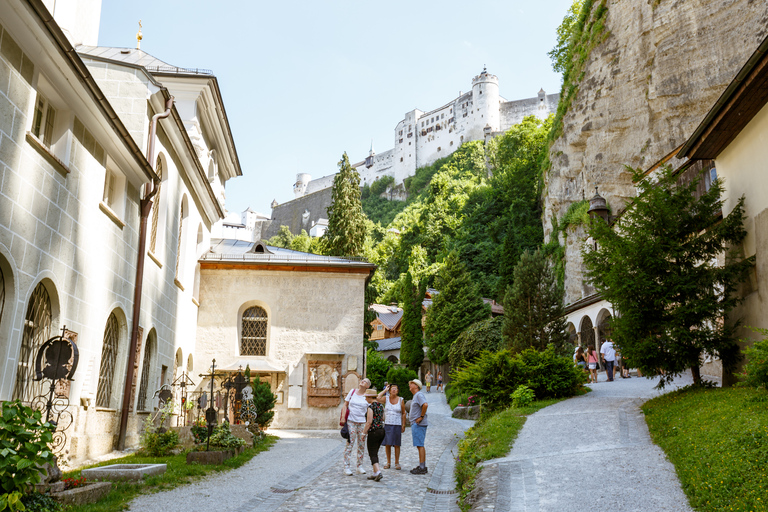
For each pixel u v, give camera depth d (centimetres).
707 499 646
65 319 1135
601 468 866
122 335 1478
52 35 958
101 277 1313
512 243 5878
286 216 16150
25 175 974
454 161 12494
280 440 1841
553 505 716
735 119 1273
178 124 1759
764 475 626
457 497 902
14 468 583
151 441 1319
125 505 782
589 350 2325
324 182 17000
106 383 1416
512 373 1789
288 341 2452
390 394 1220
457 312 4259
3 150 908
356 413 1132
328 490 944
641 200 1370
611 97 4697
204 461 1183
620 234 1395
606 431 1136
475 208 8581
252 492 928
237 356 2433
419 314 4850
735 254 1297
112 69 1622
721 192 1361
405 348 4769
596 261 1372
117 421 1445
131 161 1418
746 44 3797
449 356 3422
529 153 7844
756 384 988
